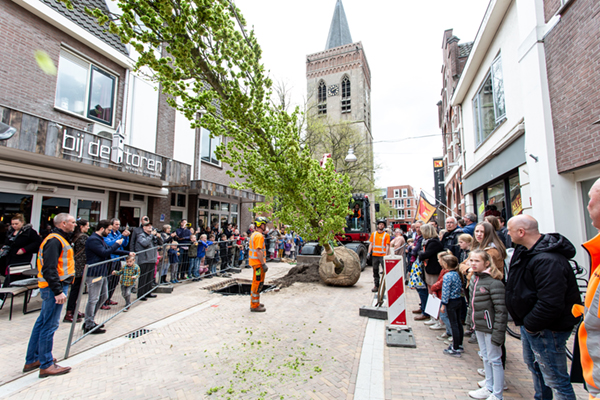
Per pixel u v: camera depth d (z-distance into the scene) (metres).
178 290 7.42
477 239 3.83
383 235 7.27
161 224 10.77
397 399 2.88
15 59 6.88
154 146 10.63
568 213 5.40
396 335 4.38
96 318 4.83
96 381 3.19
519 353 3.99
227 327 4.83
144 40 2.86
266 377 3.27
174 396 2.91
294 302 6.38
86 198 8.35
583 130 4.82
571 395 2.25
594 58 4.56
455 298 3.88
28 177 6.83
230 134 3.99
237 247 10.78
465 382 3.21
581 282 5.12
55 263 3.41
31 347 3.40
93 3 8.66
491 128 9.31
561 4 5.34
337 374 3.36
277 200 5.54
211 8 2.84
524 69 6.30
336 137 23.06
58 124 6.11
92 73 8.72
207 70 3.34
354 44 44.06
